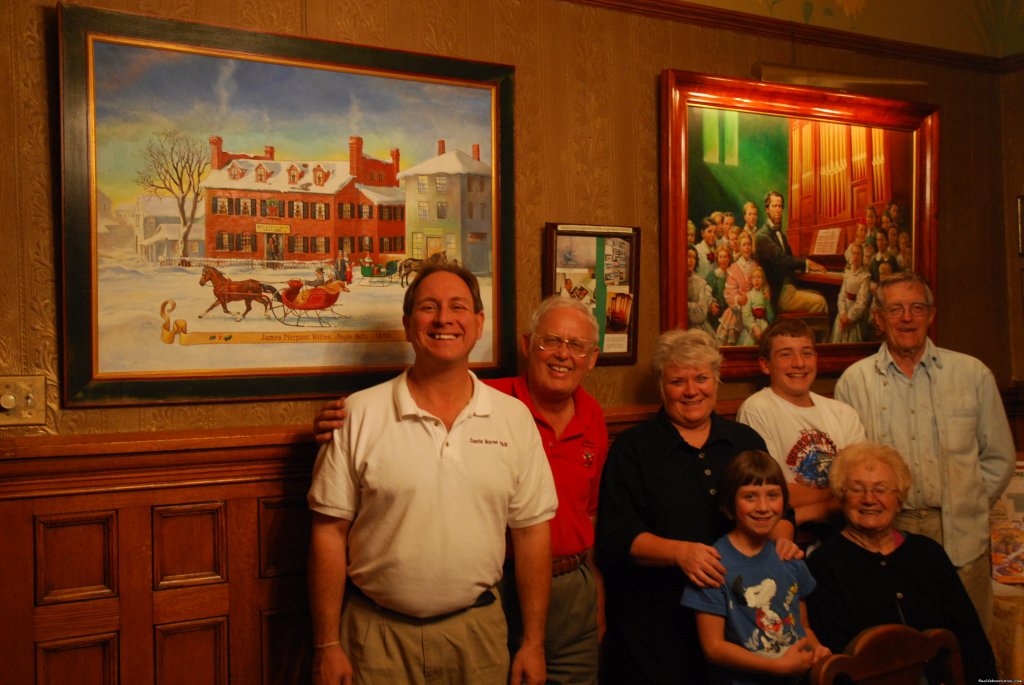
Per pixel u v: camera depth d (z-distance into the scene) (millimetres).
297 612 2156
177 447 1989
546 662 2088
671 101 2766
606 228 2697
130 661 1991
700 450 2193
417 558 1729
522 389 2176
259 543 2113
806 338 2475
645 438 2223
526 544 1915
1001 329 3479
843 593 2164
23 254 2010
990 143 3479
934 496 2533
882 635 1804
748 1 2994
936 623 2139
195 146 2143
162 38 2098
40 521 1901
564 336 2066
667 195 2777
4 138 1987
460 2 2514
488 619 1825
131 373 2080
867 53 3234
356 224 2332
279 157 2238
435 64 2428
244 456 2070
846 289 3104
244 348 2203
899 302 2553
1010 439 2604
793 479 2400
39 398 2020
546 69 2645
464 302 1845
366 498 1770
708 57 2934
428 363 1826
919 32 3354
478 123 2492
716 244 2869
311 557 1815
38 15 2025
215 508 2068
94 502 1949
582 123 2701
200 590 2055
